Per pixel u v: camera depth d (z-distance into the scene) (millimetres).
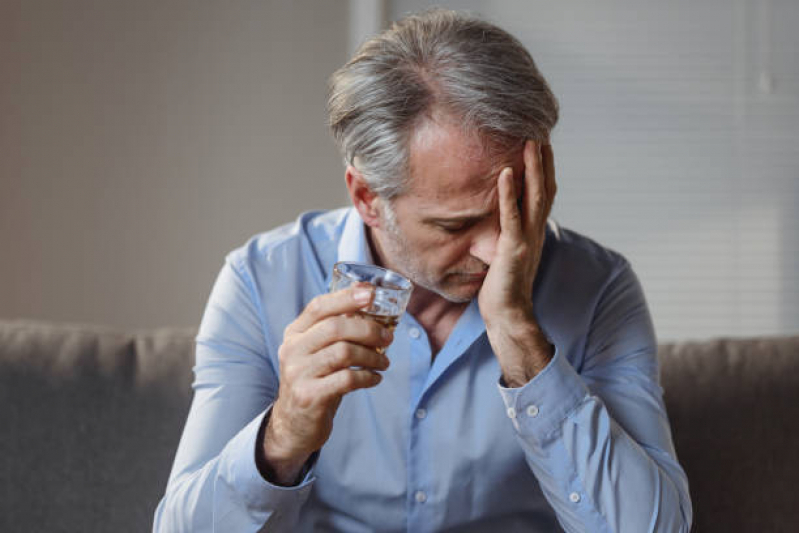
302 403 1016
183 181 2574
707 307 2762
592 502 1168
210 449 1243
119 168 2564
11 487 1424
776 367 1511
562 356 1182
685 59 2748
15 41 2543
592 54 2766
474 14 1210
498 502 1314
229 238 2584
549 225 1470
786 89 2732
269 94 2588
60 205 2557
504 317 1165
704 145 2754
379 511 1309
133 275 2570
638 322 1384
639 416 1276
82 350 1511
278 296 1372
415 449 1301
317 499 1323
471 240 1154
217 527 1137
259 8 2590
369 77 1112
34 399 1462
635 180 2768
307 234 1441
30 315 2559
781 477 1448
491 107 1069
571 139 2775
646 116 2762
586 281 1395
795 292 2740
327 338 990
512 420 1190
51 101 2551
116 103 2561
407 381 1309
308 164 2594
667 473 1222
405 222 1138
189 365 1512
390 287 995
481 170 1091
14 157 2549
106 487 1434
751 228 2750
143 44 2566
